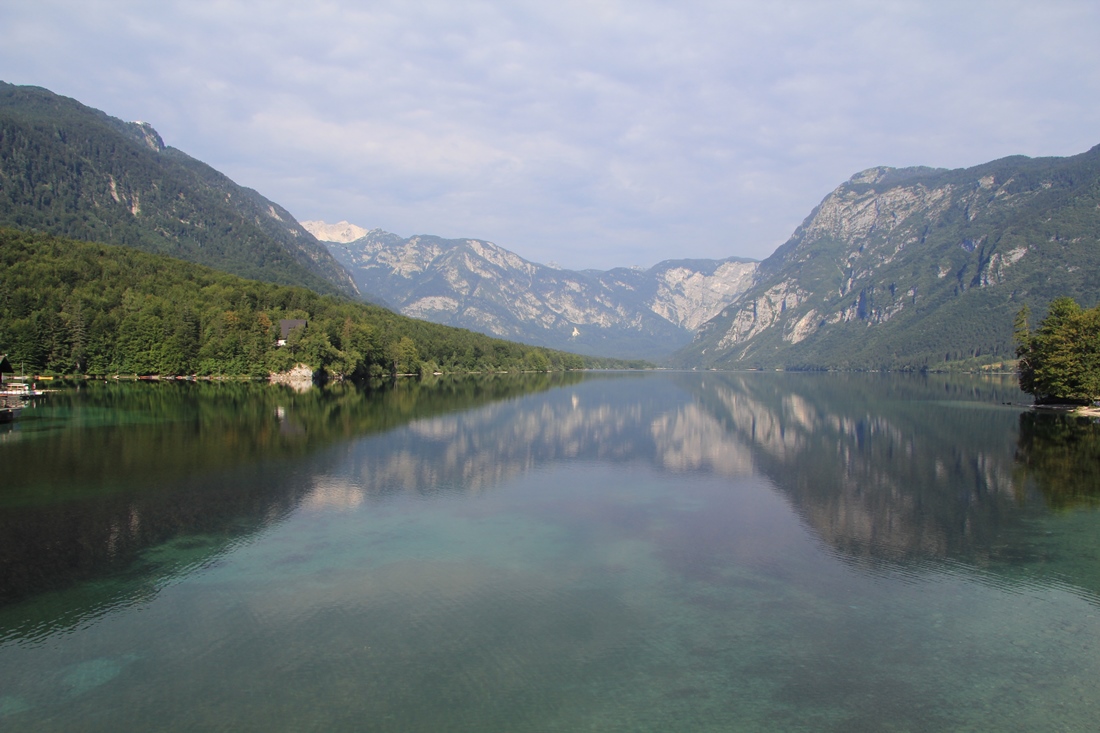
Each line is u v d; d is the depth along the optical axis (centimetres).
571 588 3150
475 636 2630
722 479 5778
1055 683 2328
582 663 2430
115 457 6184
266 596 3003
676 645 2578
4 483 5106
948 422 10281
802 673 2381
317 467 5888
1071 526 4262
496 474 5853
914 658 2500
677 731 2028
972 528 4216
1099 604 3008
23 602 2919
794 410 12562
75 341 17050
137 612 2825
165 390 14412
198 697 2178
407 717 2080
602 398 15300
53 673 2323
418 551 3662
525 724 2053
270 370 18275
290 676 2314
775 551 3738
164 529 3984
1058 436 8550
